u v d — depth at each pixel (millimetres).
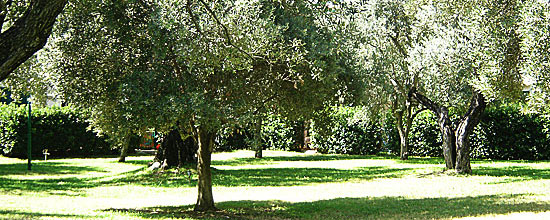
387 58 18922
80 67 9000
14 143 24859
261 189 14172
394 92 20859
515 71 12891
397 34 18812
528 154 22188
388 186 14086
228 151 31359
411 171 17641
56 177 17578
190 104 7773
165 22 7773
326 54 8711
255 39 8258
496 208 9680
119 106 8289
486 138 23188
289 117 10508
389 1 18672
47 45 10328
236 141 31969
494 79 13086
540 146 21766
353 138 28094
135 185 15094
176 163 17188
